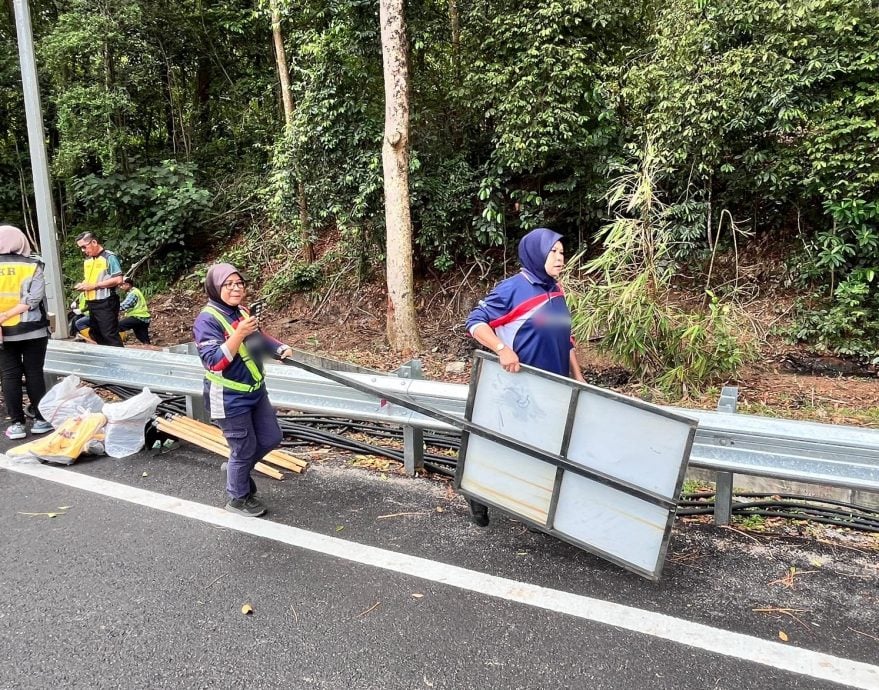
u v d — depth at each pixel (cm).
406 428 395
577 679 217
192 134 1380
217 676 220
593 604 260
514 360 286
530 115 721
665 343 579
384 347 822
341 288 988
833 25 618
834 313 667
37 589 275
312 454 443
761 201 768
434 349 804
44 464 424
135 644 238
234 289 321
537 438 287
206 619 252
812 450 292
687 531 325
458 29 808
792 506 340
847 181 643
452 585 275
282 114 1243
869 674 218
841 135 631
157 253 1220
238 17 1246
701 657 227
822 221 732
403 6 738
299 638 240
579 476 277
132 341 941
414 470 401
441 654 230
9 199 1395
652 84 684
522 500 296
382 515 346
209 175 1319
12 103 1290
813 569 288
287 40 928
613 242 604
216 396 324
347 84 812
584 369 629
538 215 820
